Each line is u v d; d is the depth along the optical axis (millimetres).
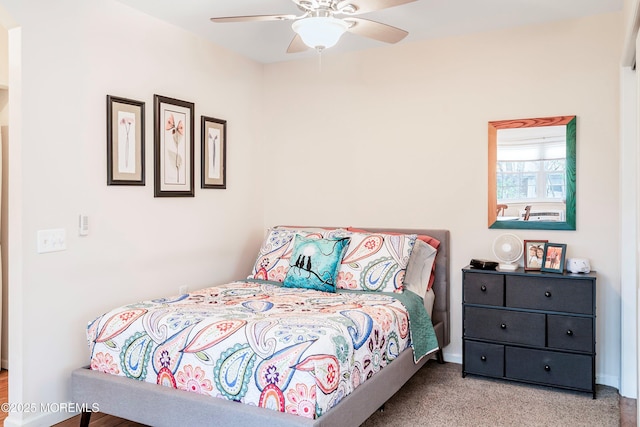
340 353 2133
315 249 3410
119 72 3059
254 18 2455
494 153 3578
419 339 3061
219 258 3953
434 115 3783
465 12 3211
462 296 3508
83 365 2826
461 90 3686
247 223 4293
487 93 3602
